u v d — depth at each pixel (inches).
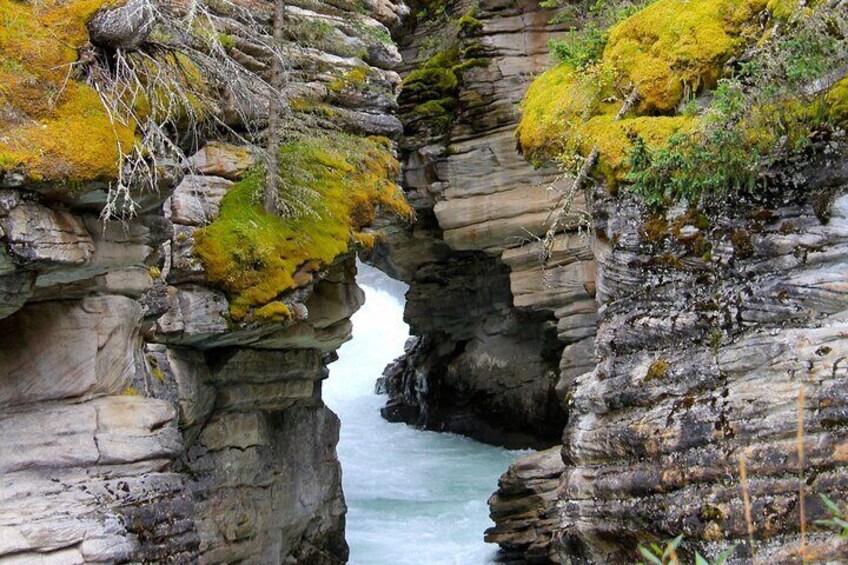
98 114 287.0
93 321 324.2
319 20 548.7
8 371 306.5
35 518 283.0
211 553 479.8
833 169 341.7
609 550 384.8
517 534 594.9
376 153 555.2
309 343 534.6
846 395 308.7
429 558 612.1
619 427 373.4
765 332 340.8
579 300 760.3
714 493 328.5
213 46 360.2
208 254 453.4
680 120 390.6
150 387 402.9
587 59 463.2
